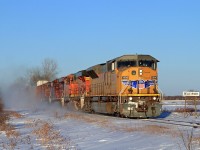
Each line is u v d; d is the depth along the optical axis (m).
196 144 13.62
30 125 26.38
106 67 33.44
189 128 19.64
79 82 44.88
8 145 16.16
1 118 29.16
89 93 39.91
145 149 13.16
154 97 29.06
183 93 33.50
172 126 20.83
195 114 33.88
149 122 24.16
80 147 14.83
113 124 23.06
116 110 29.97
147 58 29.84
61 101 53.59
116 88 29.94
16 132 21.11
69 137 18.48
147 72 29.38
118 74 29.64
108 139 16.75
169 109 46.16
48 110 51.28
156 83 29.48
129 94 28.78
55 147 15.05
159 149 12.97
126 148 13.65
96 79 37.22
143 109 28.22
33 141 17.64
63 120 30.42
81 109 42.44
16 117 36.22
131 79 29.08
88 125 24.36
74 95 46.59
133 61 29.81
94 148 14.28
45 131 20.09
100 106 34.84
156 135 16.88
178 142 14.33
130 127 20.80
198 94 33.56
